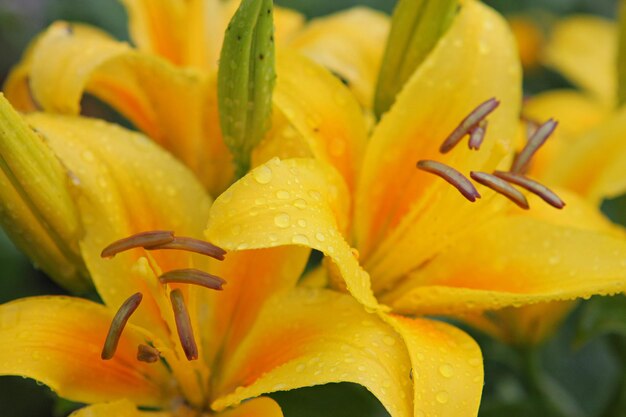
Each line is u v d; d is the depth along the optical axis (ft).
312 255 2.01
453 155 1.60
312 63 1.60
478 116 1.56
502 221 1.61
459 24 1.63
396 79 1.67
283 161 1.48
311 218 1.45
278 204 1.44
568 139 1.99
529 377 1.86
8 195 1.54
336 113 1.59
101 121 1.60
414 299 1.56
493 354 2.03
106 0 2.34
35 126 1.56
